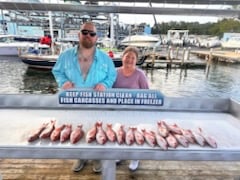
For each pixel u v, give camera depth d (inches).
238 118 63.1
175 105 68.2
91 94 66.6
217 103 67.9
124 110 67.2
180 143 46.9
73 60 74.0
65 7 67.9
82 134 50.3
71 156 44.5
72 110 66.4
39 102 67.2
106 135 49.1
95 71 74.0
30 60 426.9
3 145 44.8
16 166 76.6
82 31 70.2
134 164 76.3
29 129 52.9
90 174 73.3
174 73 518.3
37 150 44.1
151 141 46.3
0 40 608.7
